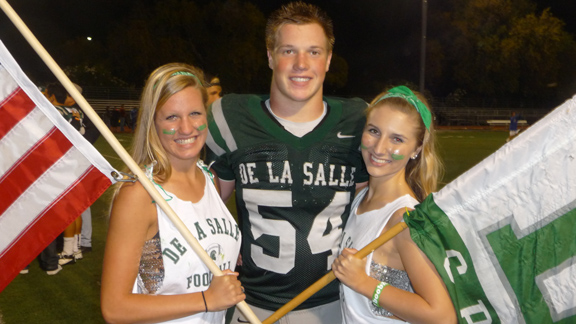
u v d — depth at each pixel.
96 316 4.38
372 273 2.21
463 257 2.08
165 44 34.56
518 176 2.06
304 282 2.61
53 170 2.02
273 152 2.58
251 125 2.61
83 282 5.11
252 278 2.66
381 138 2.29
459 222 2.10
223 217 2.32
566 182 2.02
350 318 2.33
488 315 2.08
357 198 2.59
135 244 2.04
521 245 2.06
